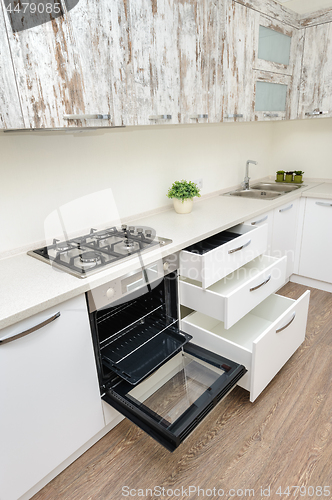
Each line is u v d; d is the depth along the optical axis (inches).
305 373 78.4
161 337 70.1
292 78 108.7
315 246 114.4
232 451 60.3
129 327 73.2
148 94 63.2
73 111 52.4
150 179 89.3
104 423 61.9
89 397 57.2
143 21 58.9
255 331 83.9
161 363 61.7
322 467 56.5
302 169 131.3
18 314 43.2
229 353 66.7
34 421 49.4
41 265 58.5
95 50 53.1
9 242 63.7
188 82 71.0
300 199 113.6
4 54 43.6
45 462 52.6
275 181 133.3
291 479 54.9
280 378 77.4
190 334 73.0
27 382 47.2
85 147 72.4
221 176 114.3
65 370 51.9
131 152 82.6
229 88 83.2
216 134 107.3
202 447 61.5
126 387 60.4
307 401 70.4
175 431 49.1
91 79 53.6
